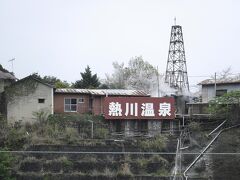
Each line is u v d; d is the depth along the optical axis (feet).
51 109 162.30
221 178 131.44
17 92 161.48
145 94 176.65
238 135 151.84
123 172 133.18
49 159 138.82
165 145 147.33
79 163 136.87
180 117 160.25
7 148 137.80
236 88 184.85
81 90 176.04
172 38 284.41
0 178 123.34
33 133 148.77
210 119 159.02
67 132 150.10
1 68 211.20
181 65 279.49
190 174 135.23
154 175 133.39
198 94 233.96
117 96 172.45
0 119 156.87
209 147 147.54
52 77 256.11
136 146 145.48
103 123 158.10
